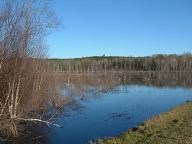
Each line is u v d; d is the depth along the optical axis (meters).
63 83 60.19
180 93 50.44
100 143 15.32
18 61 21.12
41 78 28.09
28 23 21.14
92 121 25.22
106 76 105.56
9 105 20.05
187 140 14.70
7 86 20.64
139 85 71.12
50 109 30.36
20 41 20.98
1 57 19.48
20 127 21.50
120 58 174.12
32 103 25.06
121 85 71.44
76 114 28.75
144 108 32.47
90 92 51.88
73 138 19.58
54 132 21.20
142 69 164.75
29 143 18.44
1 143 18.09
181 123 19.05
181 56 165.50
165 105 34.72
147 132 16.92
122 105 35.44
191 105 27.73
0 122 19.72
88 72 143.75
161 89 59.28
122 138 15.84
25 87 22.73
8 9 19.69
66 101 34.59
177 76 113.62
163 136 15.72
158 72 150.75
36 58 26.72
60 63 138.62
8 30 19.88
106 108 33.00
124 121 24.95
